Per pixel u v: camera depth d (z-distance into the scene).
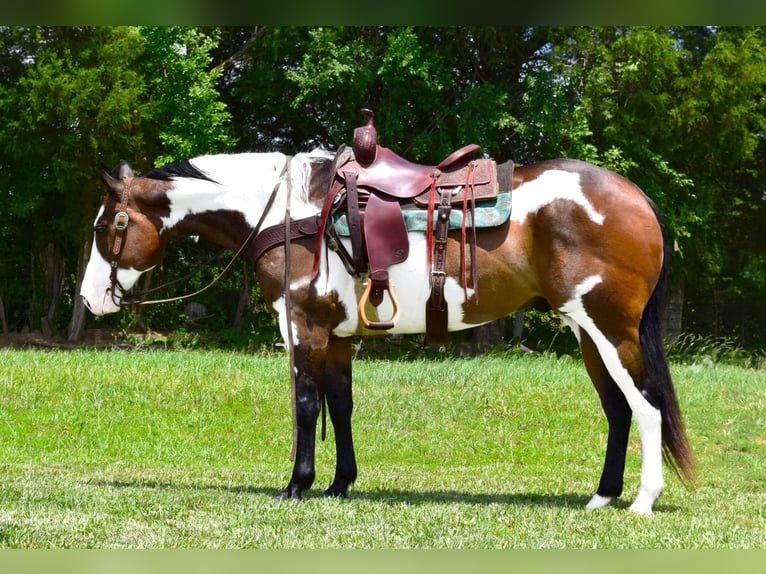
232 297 19.89
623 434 5.39
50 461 7.54
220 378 10.84
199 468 7.45
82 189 15.86
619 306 5.06
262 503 5.36
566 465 7.80
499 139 16.42
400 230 5.23
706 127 16.58
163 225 5.83
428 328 5.38
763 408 9.81
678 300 18.66
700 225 17.66
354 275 5.37
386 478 6.90
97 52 15.23
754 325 20.86
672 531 4.74
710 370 13.02
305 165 5.59
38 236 17.61
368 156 5.42
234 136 18.52
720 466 7.73
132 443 8.39
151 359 12.16
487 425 9.24
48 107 14.72
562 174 5.20
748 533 4.80
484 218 5.17
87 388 10.07
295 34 16.09
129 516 4.94
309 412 5.41
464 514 5.11
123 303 5.91
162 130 15.85
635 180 16.39
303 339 5.39
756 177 19.44
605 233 5.06
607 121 16.17
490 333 17.30
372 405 9.83
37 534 4.48
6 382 10.09
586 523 4.88
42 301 18.12
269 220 5.55
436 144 15.80
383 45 15.81
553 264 5.12
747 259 20.58
